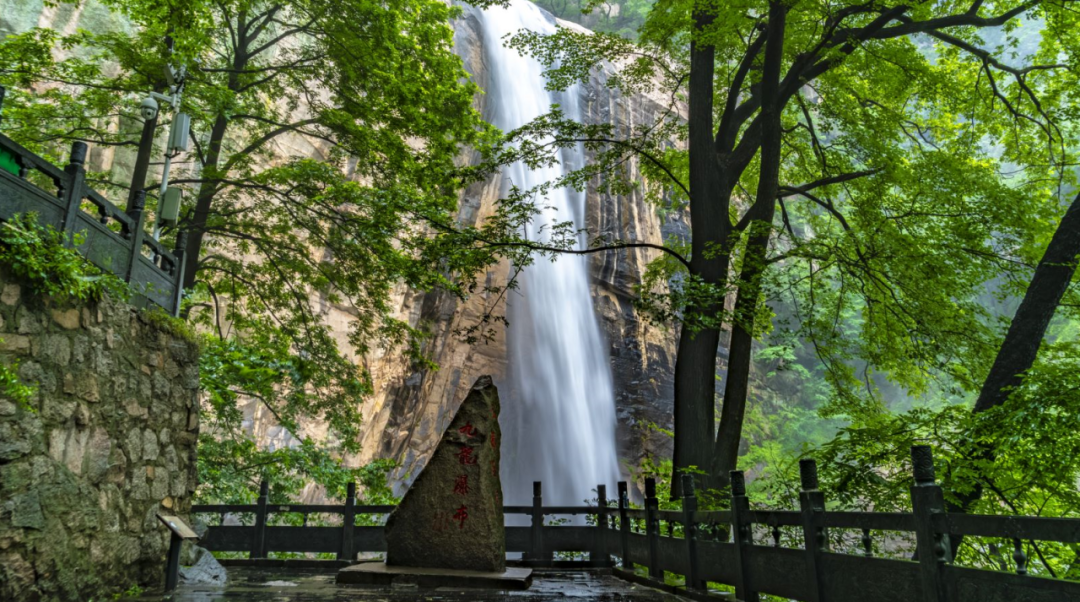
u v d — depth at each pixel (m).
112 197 16.33
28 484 4.88
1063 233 8.12
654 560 8.10
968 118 14.55
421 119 14.47
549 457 26.05
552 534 10.81
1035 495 6.86
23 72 11.82
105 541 5.95
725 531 8.24
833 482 7.44
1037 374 6.32
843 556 4.66
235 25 18.69
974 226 12.55
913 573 4.01
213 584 7.76
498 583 7.72
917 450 4.05
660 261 16.02
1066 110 12.84
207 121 13.99
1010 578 3.38
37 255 5.03
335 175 14.33
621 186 15.31
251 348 14.11
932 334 12.32
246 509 10.56
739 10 10.99
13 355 4.86
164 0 10.77
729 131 12.73
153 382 7.07
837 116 13.70
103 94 12.80
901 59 12.80
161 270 7.65
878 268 12.33
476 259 11.94
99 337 5.99
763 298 13.05
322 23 14.40
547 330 27.36
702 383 11.13
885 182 13.08
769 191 11.51
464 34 27.88
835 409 12.16
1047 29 13.08
